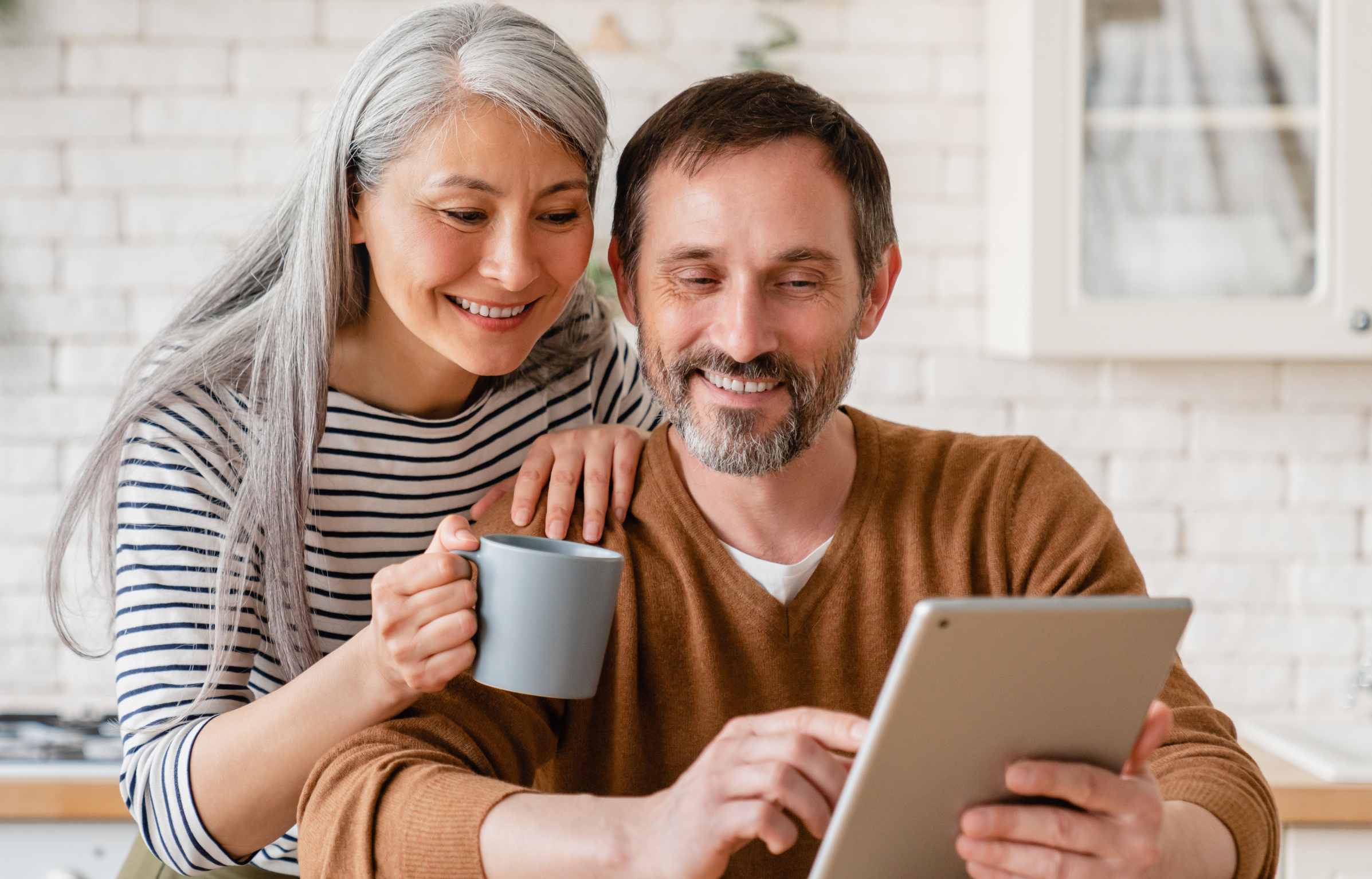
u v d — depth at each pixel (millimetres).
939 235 2430
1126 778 802
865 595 1135
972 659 684
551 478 1185
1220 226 2121
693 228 1045
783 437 1073
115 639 1249
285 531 1185
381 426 1276
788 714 799
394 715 1028
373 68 1132
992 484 1177
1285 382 2422
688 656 1130
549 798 872
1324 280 2111
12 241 2379
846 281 1079
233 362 1232
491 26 1127
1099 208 2115
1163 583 2439
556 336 1437
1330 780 1857
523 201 1106
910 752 707
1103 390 2432
